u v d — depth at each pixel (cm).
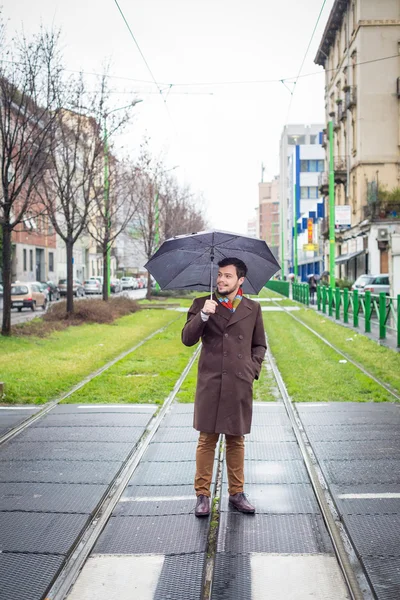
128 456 617
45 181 2266
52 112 1764
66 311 2328
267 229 15850
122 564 392
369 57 3903
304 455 616
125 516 468
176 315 2877
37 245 5281
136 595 356
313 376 1078
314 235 6359
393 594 345
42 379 1055
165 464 591
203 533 435
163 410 824
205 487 470
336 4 4241
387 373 1091
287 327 2131
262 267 490
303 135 10938
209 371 465
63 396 938
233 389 458
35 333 1806
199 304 473
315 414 788
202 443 472
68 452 628
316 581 371
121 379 1062
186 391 961
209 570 387
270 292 6153
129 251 8900
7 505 484
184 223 5100
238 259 460
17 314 2983
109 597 355
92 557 402
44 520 452
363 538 416
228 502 492
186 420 765
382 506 474
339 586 366
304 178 8731
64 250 6231
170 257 484
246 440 671
